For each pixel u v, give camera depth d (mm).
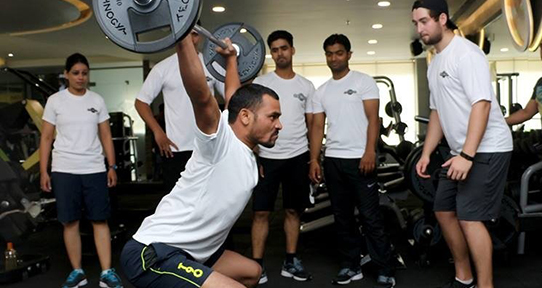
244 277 1968
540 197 3748
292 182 3232
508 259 3449
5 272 3412
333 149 3129
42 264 3699
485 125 2365
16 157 5016
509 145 2484
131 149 9016
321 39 8641
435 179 3373
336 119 3105
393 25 7594
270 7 6379
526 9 4168
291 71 3270
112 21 1234
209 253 1837
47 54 9492
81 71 3203
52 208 4879
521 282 3104
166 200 1776
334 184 3174
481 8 6070
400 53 10516
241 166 1674
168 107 2783
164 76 2775
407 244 4168
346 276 3174
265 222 3193
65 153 3162
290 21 7207
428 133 2783
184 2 1196
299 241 4391
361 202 3080
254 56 2145
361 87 3074
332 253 3979
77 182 3176
